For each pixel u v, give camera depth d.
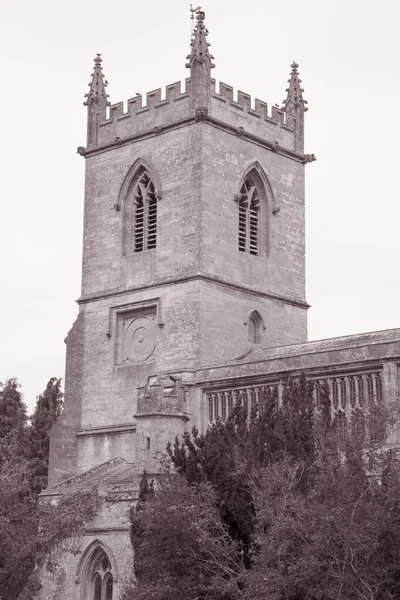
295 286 85.56
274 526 44.00
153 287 80.56
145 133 83.56
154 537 49.41
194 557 49.03
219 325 78.81
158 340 79.44
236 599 45.78
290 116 88.25
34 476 115.56
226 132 82.12
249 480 48.66
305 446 49.31
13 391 127.25
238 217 82.19
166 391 68.69
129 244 84.00
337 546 43.34
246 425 53.28
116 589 65.81
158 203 81.88
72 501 60.03
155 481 63.81
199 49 81.62
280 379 69.06
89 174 87.19
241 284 81.06
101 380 82.31
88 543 68.06
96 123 87.62
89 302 84.62
